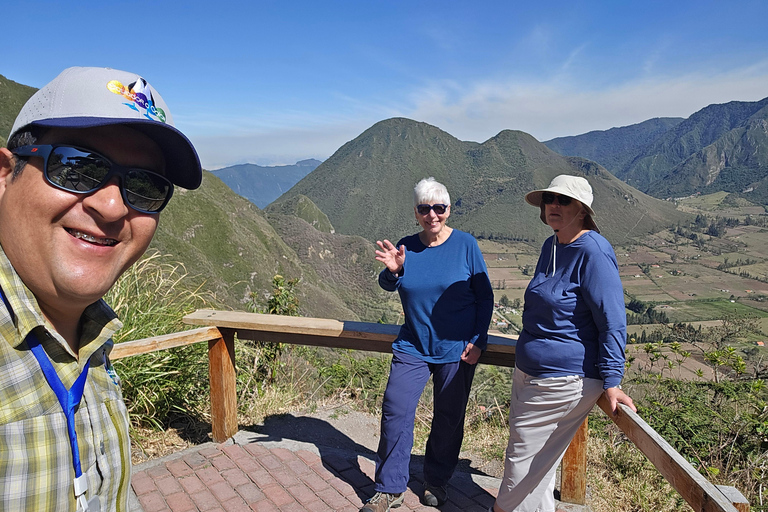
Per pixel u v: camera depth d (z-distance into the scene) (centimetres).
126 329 322
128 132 72
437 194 242
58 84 68
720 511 114
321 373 449
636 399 366
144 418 312
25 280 67
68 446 65
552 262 208
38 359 64
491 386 435
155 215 79
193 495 243
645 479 285
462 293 238
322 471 268
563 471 247
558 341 200
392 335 262
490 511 228
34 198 65
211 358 296
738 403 345
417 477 272
